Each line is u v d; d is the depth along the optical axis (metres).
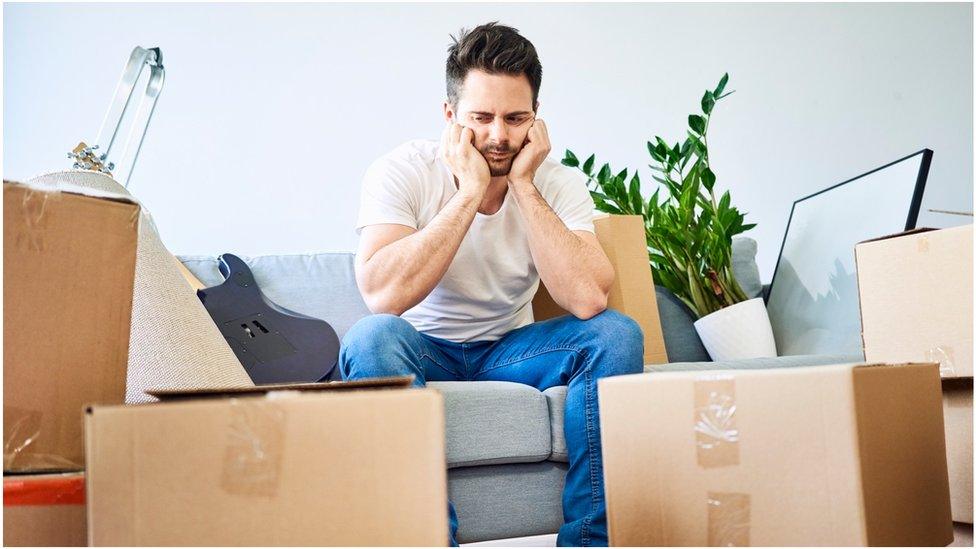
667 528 1.11
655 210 2.73
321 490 0.88
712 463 1.09
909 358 1.63
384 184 1.91
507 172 1.91
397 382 1.03
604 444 1.18
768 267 3.69
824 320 2.60
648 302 2.41
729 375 1.09
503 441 1.72
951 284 1.57
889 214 2.45
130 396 1.37
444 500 0.88
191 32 3.29
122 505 0.86
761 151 3.74
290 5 3.37
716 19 3.77
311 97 3.36
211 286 2.17
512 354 1.89
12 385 1.04
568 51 3.61
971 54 3.99
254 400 0.88
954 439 1.61
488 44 1.87
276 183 3.29
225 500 0.87
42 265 1.07
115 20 3.28
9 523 0.95
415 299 1.79
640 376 1.16
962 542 1.50
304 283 2.29
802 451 1.04
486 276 1.95
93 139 3.24
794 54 3.83
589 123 3.61
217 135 3.26
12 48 3.21
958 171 3.95
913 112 3.93
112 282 1.13
